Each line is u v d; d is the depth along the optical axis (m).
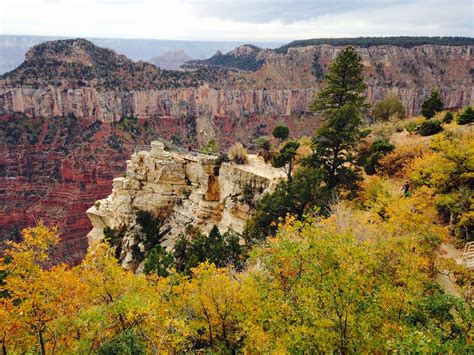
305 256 16.78
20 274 19.03
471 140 32.69
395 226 21.12
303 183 35.03
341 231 20.58
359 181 38.66
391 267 18.39
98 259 21.20
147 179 63.31
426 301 16.59
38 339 19.86
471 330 14.43
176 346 17.98
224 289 19.58
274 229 35.50
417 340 12.80
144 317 18.47
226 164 54.69
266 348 16.25
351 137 37.34
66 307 19.50
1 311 17.61
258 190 49.91
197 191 59.19
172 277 24.59
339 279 15.38
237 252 37.59
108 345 17.12
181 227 59.75
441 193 29.06
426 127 49.62
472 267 23.86
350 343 15.03
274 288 18.89
